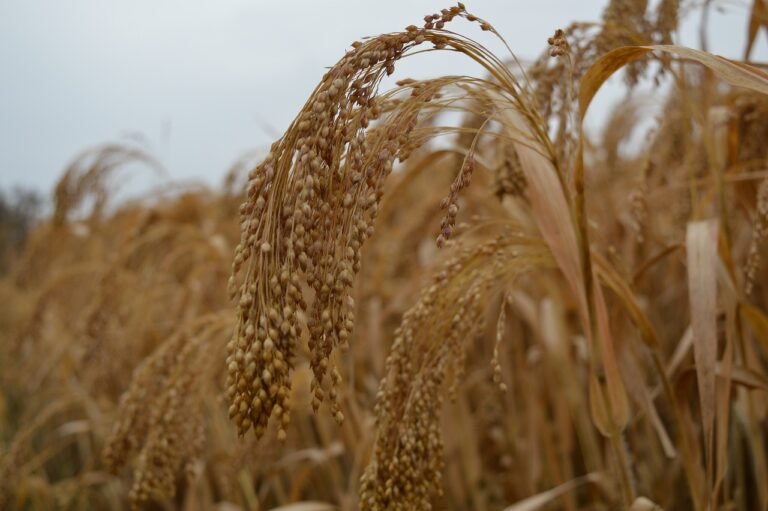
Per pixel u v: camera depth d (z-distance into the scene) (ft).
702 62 1.70
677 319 3.77
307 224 1.48
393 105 1.76
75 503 4.22
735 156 2.53
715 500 1.93
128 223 5.10
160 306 4.14
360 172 1.56
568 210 1.94
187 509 3.12
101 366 3.55
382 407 1.86
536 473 3.13
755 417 2.34
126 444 2.35
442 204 1.59
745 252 2.99
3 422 4.97
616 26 2.18
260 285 1.48
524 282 3.70
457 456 3.47
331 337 1.51
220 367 2.44
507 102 1.83
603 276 2.08
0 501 3.53
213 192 4.86
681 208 2.73
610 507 2.66
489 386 3.52
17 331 4.74
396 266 3.56
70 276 4.84
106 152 4.44
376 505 1.80
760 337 2.15
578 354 3.31
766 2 2.47
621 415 1.98
